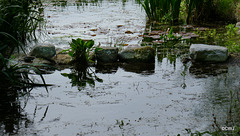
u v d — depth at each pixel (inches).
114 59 190.4
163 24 301.3
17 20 195.6
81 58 183.3
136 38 242.8
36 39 238.1
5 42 171.3
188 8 311.6
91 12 359.9
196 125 108.0
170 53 205.6
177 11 307.3
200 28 276.1
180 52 207.5
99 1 453.7
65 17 328.8
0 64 162.9
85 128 107.0
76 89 145.3
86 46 183.2
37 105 127.3
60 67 179.5
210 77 158.9
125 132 103.7
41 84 151.4
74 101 131.1
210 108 121.7
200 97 133.0
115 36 247.6
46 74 167.5
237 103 125.9
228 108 121.3
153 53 191.3
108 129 106.0
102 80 157.6
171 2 305.1
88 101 130.8
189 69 172.7
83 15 340.8
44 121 112.8
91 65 183.2
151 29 278.2
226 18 317.1
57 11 364.8
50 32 260.1
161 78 159.0
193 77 159.3
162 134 102.0
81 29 273.0
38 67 177.5
